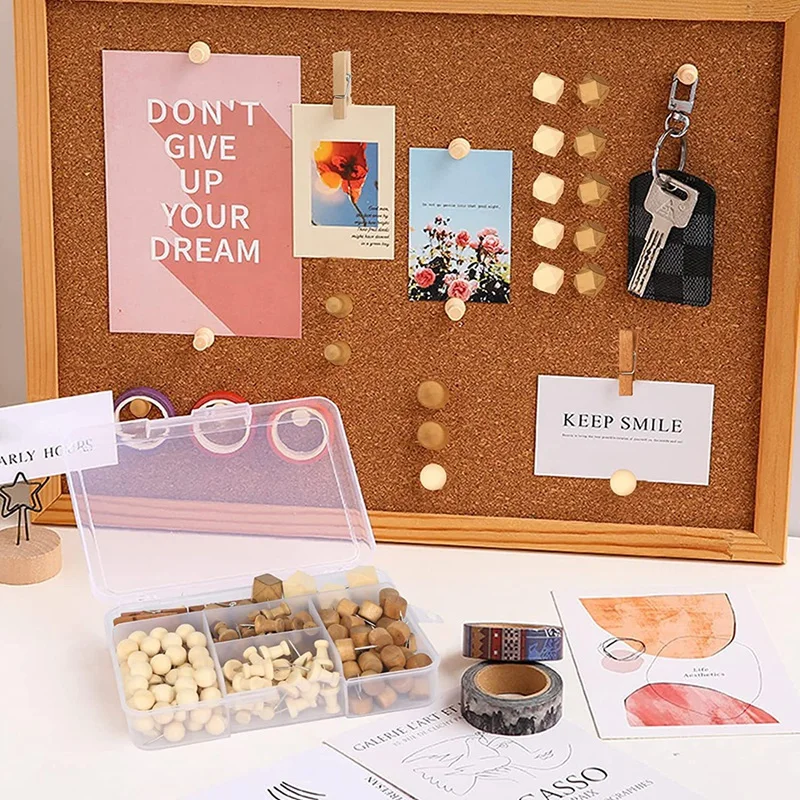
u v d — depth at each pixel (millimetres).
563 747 663
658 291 805
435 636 749
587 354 825
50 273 839
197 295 839
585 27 788
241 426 819
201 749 668
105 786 643
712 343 814
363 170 813
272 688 682
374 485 855
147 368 852
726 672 719
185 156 822
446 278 823
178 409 855
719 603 780
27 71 815
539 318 823
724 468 829
